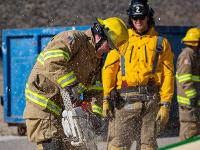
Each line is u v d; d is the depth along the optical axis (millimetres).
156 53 16609
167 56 16672
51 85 13586
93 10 52906
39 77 13555
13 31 28391
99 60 13969
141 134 16641
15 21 51500
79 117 13086
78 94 13109
